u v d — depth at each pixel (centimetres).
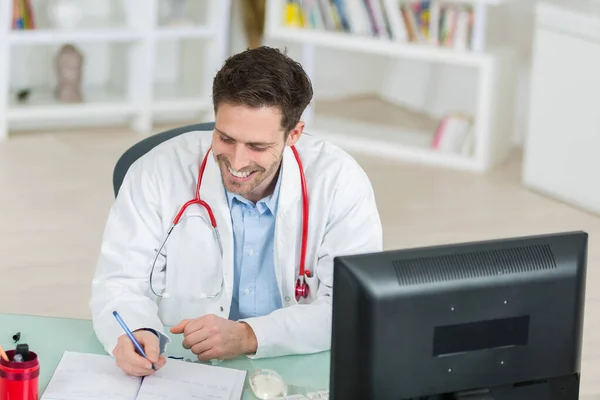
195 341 225
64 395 205
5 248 469
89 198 542
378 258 172
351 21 639
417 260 173
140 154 280
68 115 636
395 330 171
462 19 611
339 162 256
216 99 220
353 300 170
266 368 228
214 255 253
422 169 619
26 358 201
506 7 664
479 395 178
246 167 224
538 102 575
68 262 460
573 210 562
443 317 173
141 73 652
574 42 546
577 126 556
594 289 450
